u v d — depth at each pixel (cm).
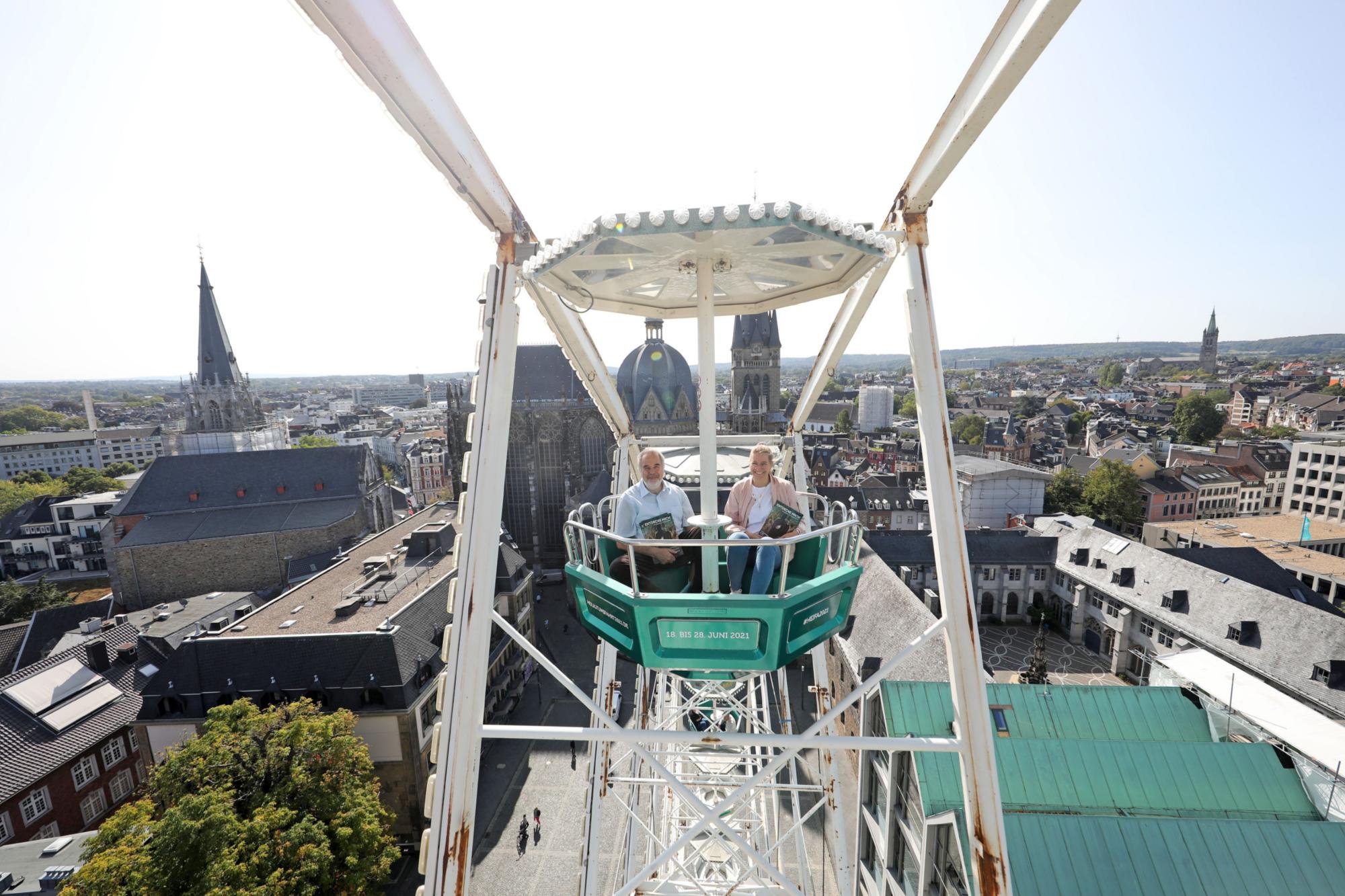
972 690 671
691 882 1572
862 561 5738
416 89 519
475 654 671
